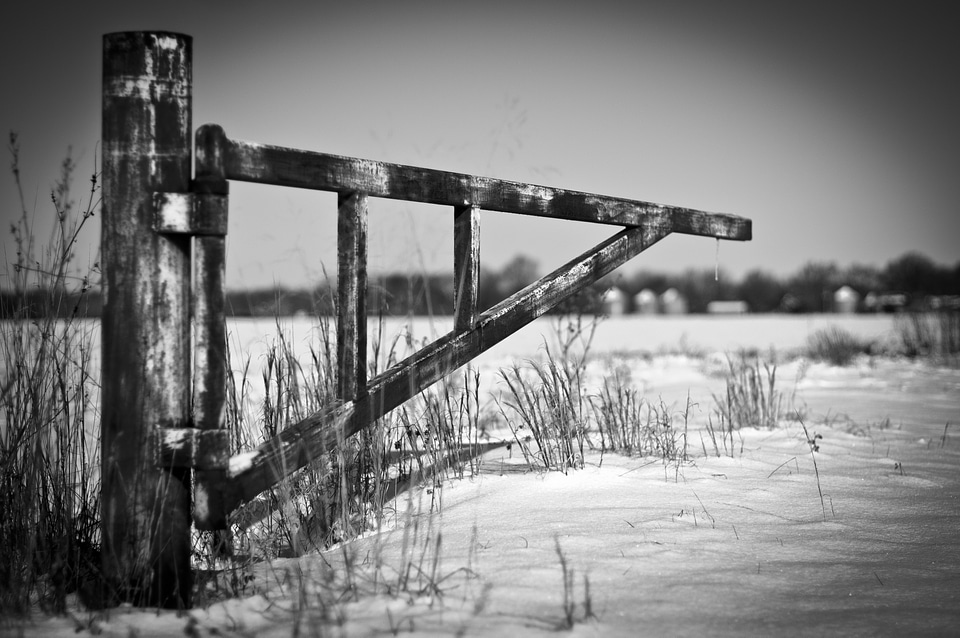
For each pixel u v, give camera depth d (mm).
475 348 3020
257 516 3270
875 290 76188
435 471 3793
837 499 3537
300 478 3236
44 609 2395
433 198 2852
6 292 2922
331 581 2498
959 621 2168
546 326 21797
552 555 2676
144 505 2330
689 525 3051
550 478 3791
